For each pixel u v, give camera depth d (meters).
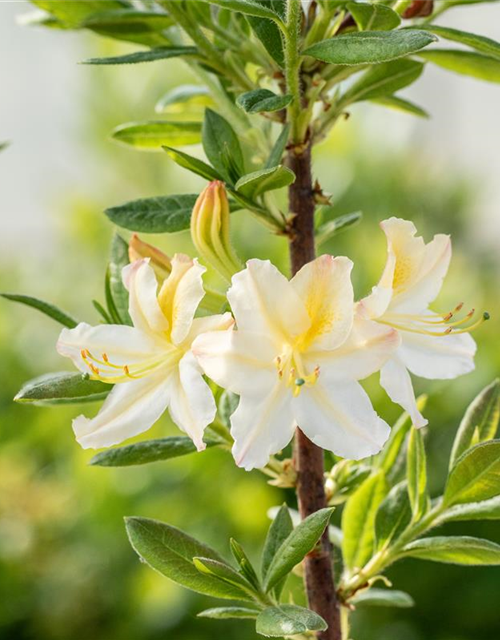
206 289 0.72
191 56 0.75
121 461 0.73
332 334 0.69
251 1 0.70
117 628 1.26
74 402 0.74
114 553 1.29
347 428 0.68
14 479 1.33
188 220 0.72
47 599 1.28
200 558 0.69
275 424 0.68
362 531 0.76
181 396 0.69
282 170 0.70
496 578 1.22
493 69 0.76
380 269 1.32
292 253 0.73
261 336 0.68
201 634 1.22
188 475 1.27
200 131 0.80
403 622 1.23
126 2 0.78
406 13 0.74
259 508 1.25
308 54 0.69
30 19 0.80
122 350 0.70
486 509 0.72
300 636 0.72
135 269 0.70
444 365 0.71
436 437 1.24
